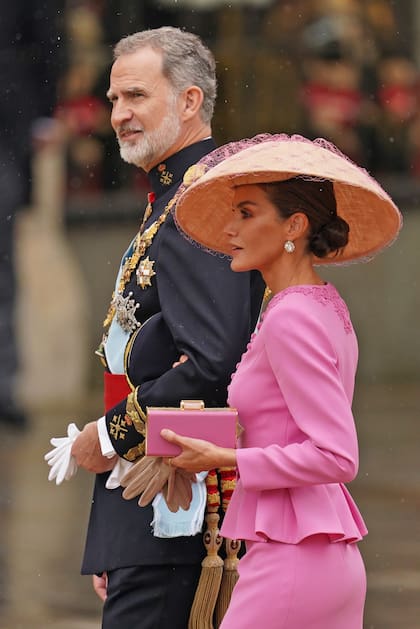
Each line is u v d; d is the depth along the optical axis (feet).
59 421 132.46
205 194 45.09
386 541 85.87
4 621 69.87
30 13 120.26
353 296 153.58
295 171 41.91
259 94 149.18
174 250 46.91
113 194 152.25
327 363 41.01
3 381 124.16
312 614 41.39
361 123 152.87
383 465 108.68
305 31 150.82
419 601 73.82
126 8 147.64
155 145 48.93
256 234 42.86
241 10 148.97
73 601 73.72
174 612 47.29
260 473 41.22
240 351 46.09
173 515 46.16
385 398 143.02
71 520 92.17
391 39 153.89
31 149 122.72
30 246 145.69
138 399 46.60
